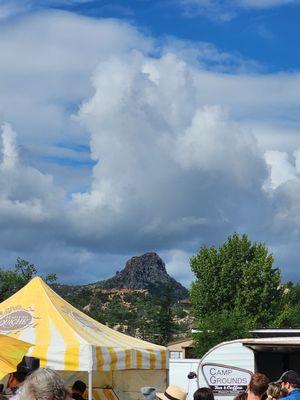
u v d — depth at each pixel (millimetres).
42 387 4430
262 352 23547
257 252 62500
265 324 61125
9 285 63500
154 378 18922
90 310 165250
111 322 150750
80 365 14328
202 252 63438
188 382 27359
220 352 22969
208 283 62812
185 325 127375
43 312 15766
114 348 15141
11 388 10188
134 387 19172
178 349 60156
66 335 14891
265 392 9789
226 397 22641
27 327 15289
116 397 18844
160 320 112688
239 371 22656
